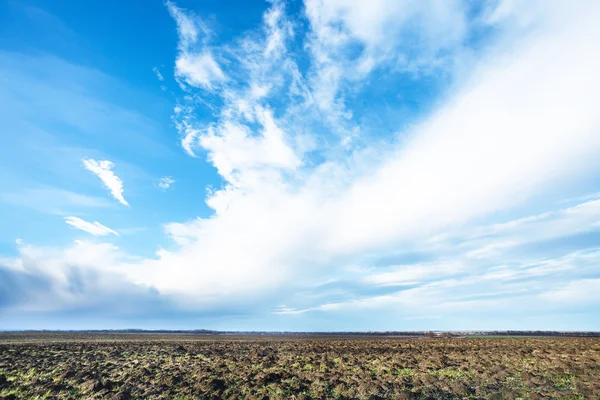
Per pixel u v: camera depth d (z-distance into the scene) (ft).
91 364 92.32
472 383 67.77
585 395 56.08
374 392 60.90
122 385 66.18
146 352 128.36
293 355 120.67
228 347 160.04
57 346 148.25
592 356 105.70
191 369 84.79
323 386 65.67
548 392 59.26
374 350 140.97
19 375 76.54
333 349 146.82
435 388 63.26
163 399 57.26
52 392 60.75
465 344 176.35
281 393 59.93
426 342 200.03
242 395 60.44
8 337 252.42
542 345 159.74
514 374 75.82
